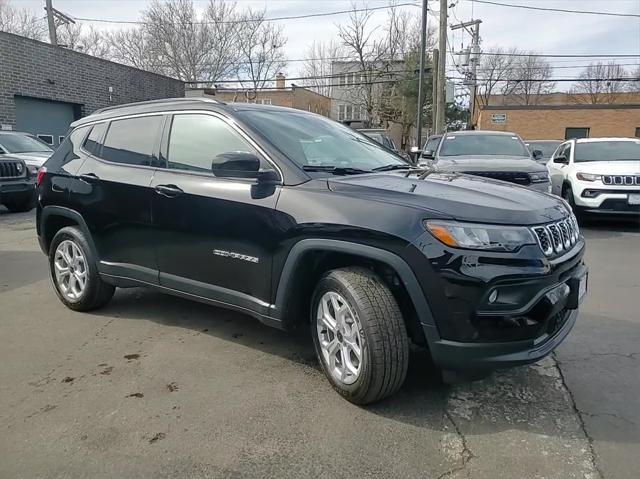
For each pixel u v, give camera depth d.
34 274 6.24
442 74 20.38
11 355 3.87
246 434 2.86
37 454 2.69
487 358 2.83
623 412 3.10
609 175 9.28
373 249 2.95
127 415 3.05
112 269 4.42
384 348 2.94
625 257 7.25
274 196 3.37
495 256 2.78
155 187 4.01
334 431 2.89
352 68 44.44
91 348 4.00
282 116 4.09
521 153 9.46
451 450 2.73
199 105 4.00
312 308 3.37
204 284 3.82
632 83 59.94
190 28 37.72
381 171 3.82
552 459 2.65
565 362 3.78
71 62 18.78
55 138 18.67
